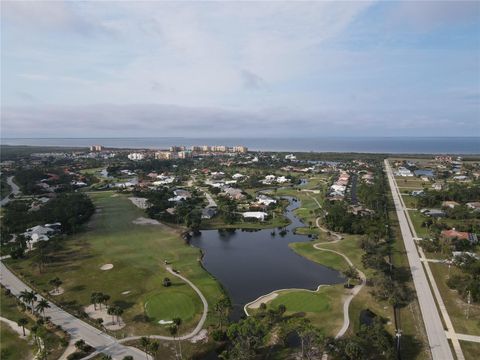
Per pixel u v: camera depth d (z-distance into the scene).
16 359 79.69
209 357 81.50
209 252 155.75
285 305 103.69
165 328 91.81
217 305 93.69
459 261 125.19
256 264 140.12
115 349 82.81
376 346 79.06
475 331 88.50
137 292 113.00
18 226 178.75
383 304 102.62
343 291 111.69
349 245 155.88
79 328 91.81
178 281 121.50
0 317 97.31
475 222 185.00
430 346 82.88
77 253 148.75
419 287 112.56
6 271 131.25
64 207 199.88
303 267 135.88
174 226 192.25
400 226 183.00
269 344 84.62
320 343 78.12
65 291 113.88
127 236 173.12
